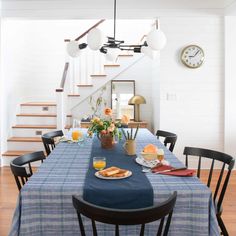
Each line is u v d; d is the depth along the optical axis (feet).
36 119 18.88
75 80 20.57
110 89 19.98
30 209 5.62
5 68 16.90
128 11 15.49
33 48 21.94
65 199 5.62
